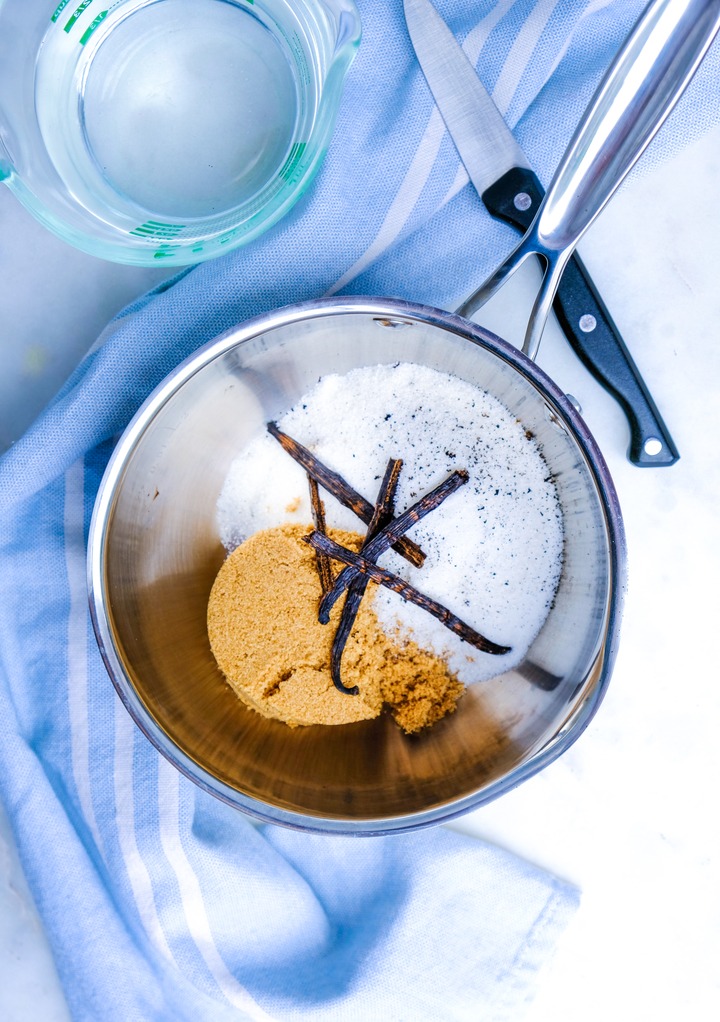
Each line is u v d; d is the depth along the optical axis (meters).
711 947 0.54
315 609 0.49
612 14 0.49
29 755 0.51
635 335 0.52
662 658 0.53
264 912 0.52
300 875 0.53
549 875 0.53
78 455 0.50
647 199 0.52
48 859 0.51
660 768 0.53
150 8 0.48
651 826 0.53
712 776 0.53
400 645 0.49
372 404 0.50
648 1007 0.54
